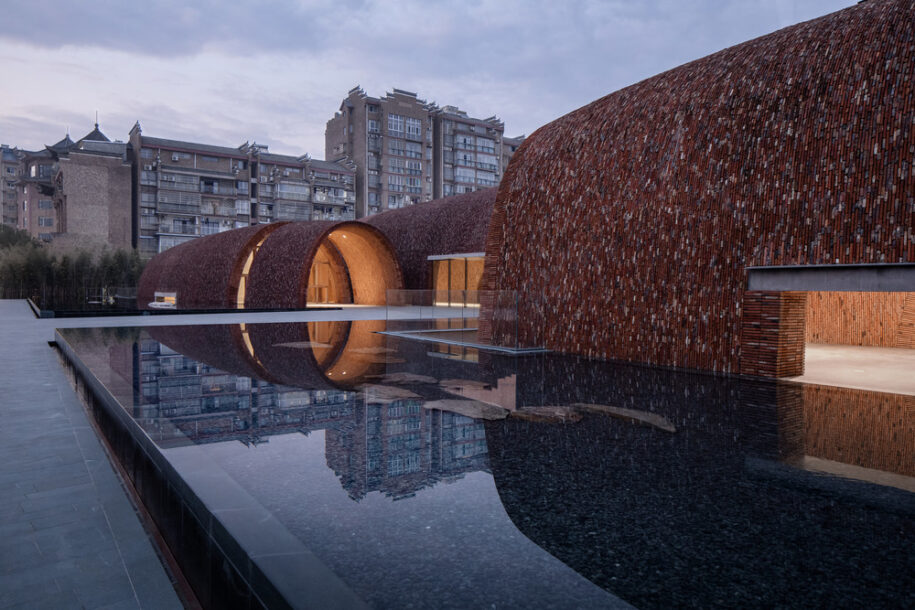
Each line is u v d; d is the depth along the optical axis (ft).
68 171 180.55
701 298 27.89
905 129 21.83
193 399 19.66
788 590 7.45
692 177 28.76
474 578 7.60
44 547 9.62
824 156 24.08
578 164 35.42
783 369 25.18
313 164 220.64
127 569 9.03
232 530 7.62
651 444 14.56
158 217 192.44
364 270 98.07
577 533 9.21
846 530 9.45
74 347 32.04
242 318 62.90
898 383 23.73
